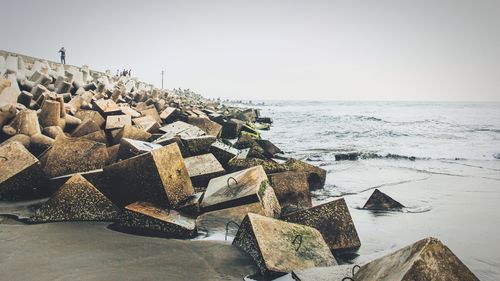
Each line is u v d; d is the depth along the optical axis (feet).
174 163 18.60
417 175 35.27
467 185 30.81
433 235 18.39
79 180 16.71
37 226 15.42
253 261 13.12
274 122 120.88
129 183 17.79
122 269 11.79
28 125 25.45
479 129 91.04
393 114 180.45
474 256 15.75
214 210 17.66
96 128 30.30
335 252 15.93
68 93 43.04
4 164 18.52
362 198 25.99
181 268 12.26
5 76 40.83
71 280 10.75
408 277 8.34
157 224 15.69
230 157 28.40
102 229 15.55
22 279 10.65
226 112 96.63
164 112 51.06
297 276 11.57
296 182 22.66
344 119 136.46
